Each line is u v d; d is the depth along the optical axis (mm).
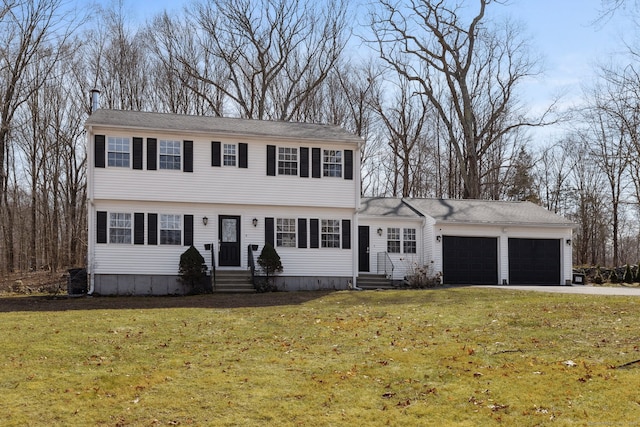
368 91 43625
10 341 13062
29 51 32281
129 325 15188
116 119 24359
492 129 43125
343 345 12773
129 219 23859
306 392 9586
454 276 28594
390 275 27641
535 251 29672
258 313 17344
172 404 9086
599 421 7965
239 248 25000
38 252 41031
